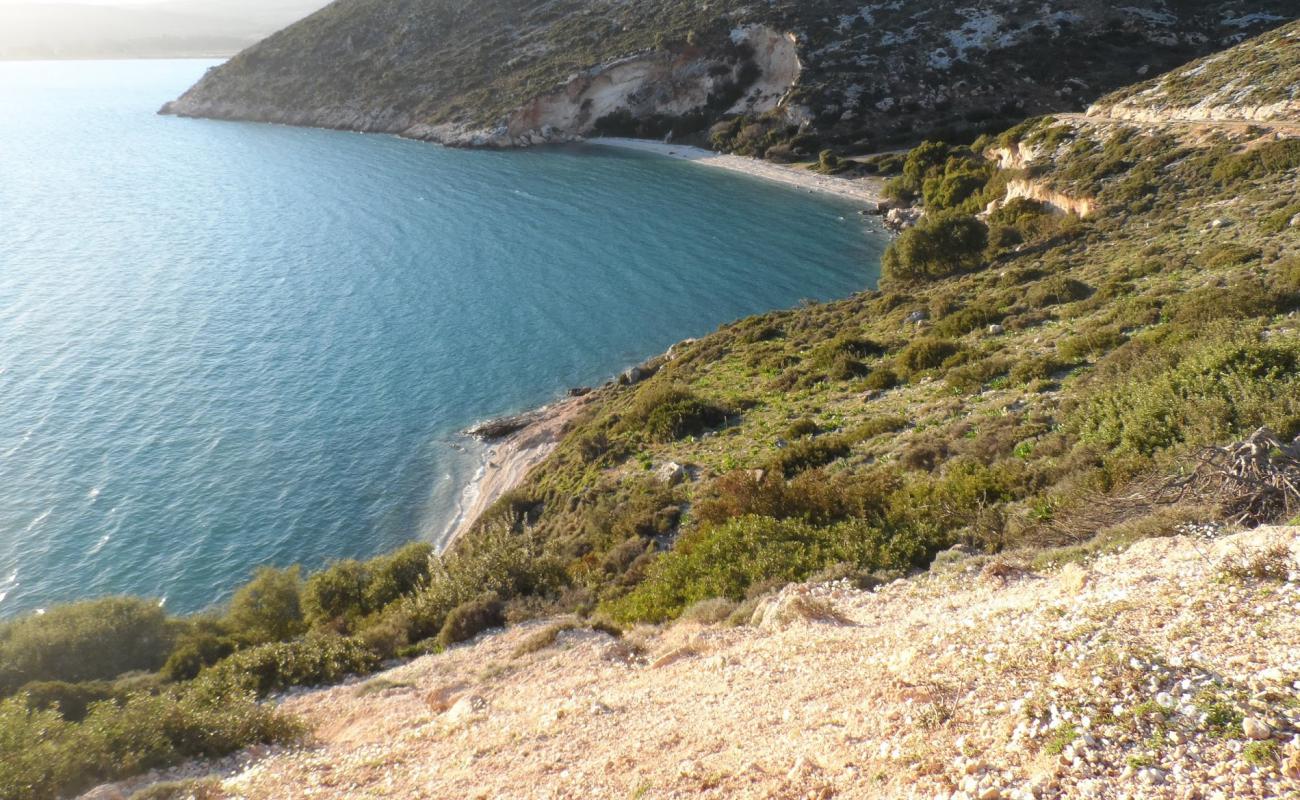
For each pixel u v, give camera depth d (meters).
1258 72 54.50
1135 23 113.69
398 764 10.71
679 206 94.50
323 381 54.09
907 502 18.00
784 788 6.35
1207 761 4.69
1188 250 35.59
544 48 148.88
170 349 58.03
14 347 57.28
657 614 16.67
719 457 29.84
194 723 13.42
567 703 10.96
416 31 166.12
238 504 41.03
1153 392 17.17
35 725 12.18
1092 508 13.28
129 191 104.88
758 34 126.50
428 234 86.06
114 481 42.25
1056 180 55.88
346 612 25.48
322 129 154.38
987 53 114.25
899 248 56.97
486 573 22.72
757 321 54.31
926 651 8.30
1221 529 10.55
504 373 55.59
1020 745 5.55
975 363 29.39
